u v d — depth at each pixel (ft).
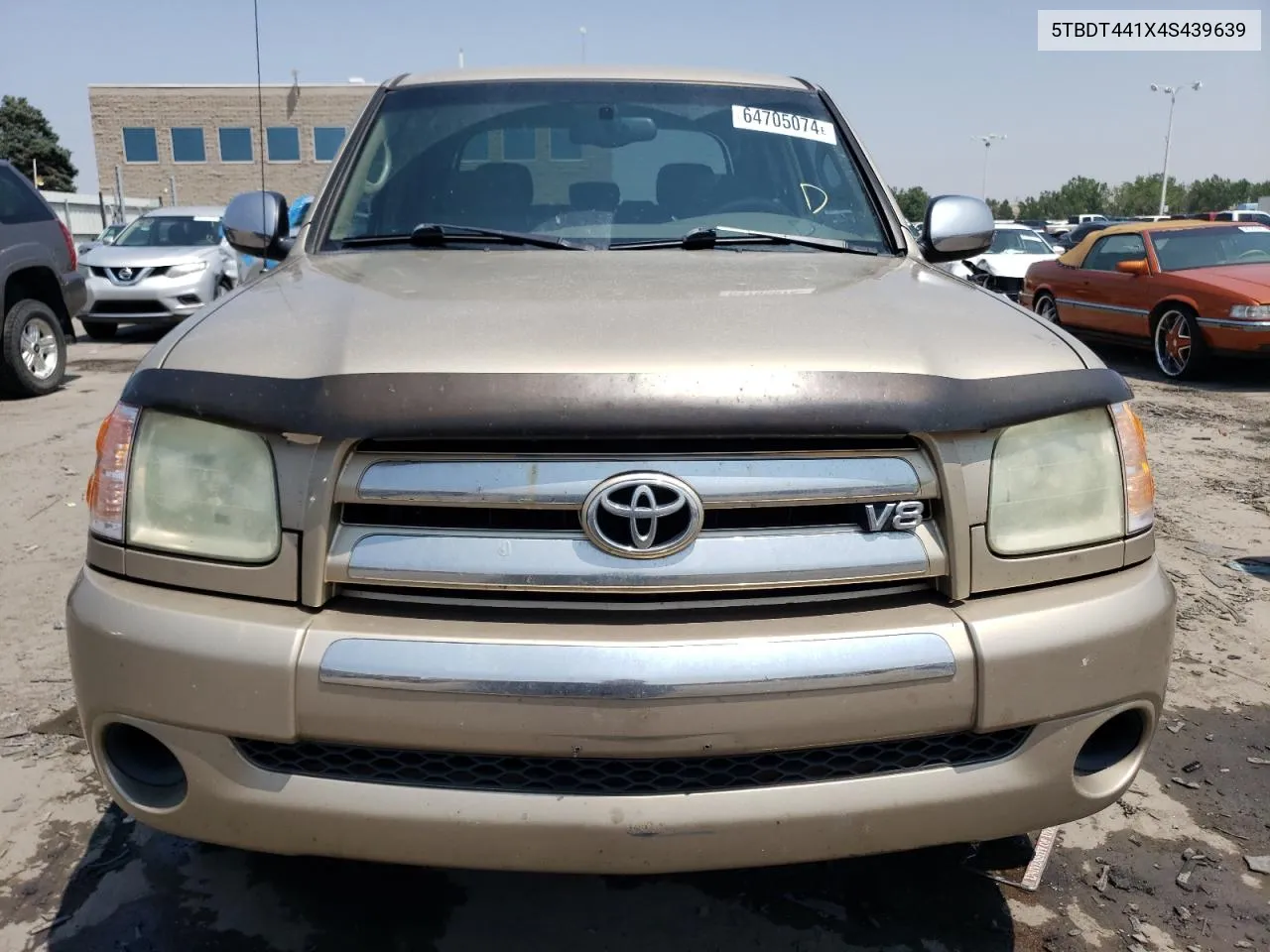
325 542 5.43
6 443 21.42
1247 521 16.80
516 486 5.32
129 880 7.59
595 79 10.30
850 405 5.38
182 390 5.65
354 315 6.18
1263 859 8.01
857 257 8.64
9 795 8.59
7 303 26.30
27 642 11.56
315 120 126.41
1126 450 6.13
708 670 5.20
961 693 5.47
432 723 5.23
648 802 5.34
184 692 5.42
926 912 7.38
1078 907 7.46
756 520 5.49
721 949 6.98
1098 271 35.76
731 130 9.94
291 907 7.33
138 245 41.70
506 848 5.36
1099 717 5.81
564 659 5.20
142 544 5.74
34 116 211.20
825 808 5.44
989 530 5.72
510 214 9.17
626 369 5.37
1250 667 11.32
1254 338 29.55
